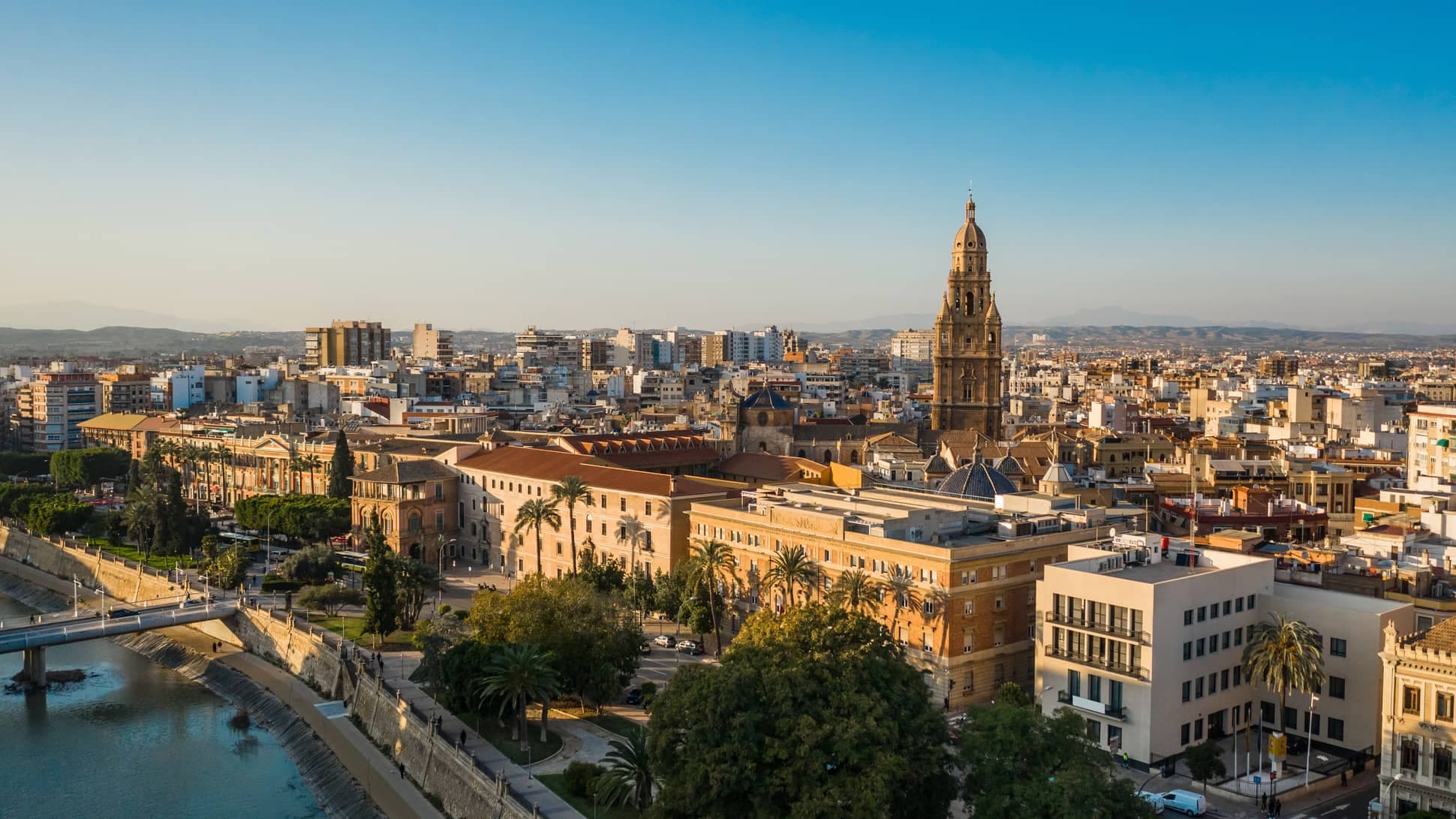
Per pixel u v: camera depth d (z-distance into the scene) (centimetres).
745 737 11056
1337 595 14662
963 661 15912
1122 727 13925
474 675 15250
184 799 15750
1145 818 10694
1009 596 16475
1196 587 14125
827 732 10950
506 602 16662
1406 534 17500
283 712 18725
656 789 12644
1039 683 14962
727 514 19950
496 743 15025
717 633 18912
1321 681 13225
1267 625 14162
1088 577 14338
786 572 17600
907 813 11412
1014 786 10594
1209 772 12850
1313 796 12875
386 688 17225
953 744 11981
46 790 16050
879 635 13038
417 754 15388
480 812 13400
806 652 12662
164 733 18350
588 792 13012
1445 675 11400
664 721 11594
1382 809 11900
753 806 11000
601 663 15825
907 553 16275
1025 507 19212
